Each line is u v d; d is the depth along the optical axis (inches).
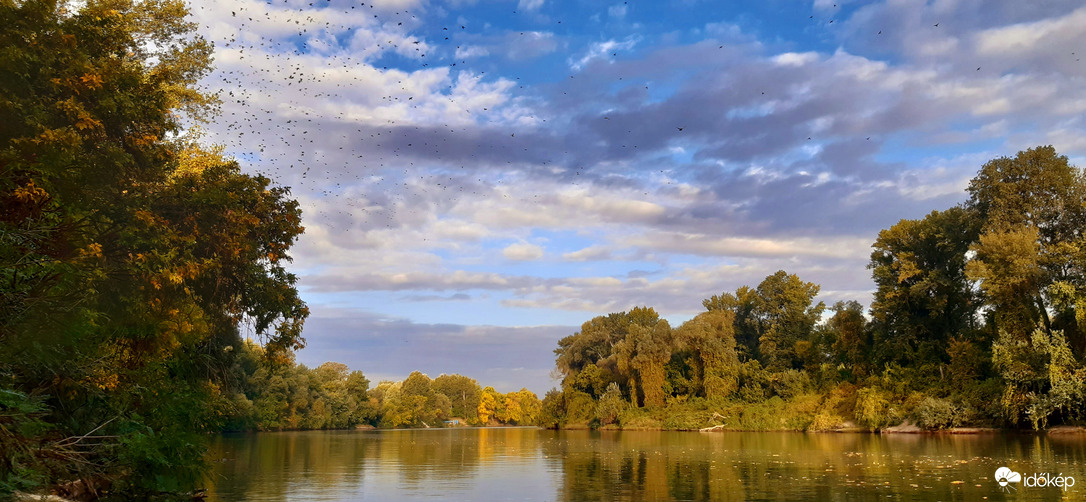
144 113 706.8
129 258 633.6
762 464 1133.1
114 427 583.5
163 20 1015.6
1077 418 1755.7
